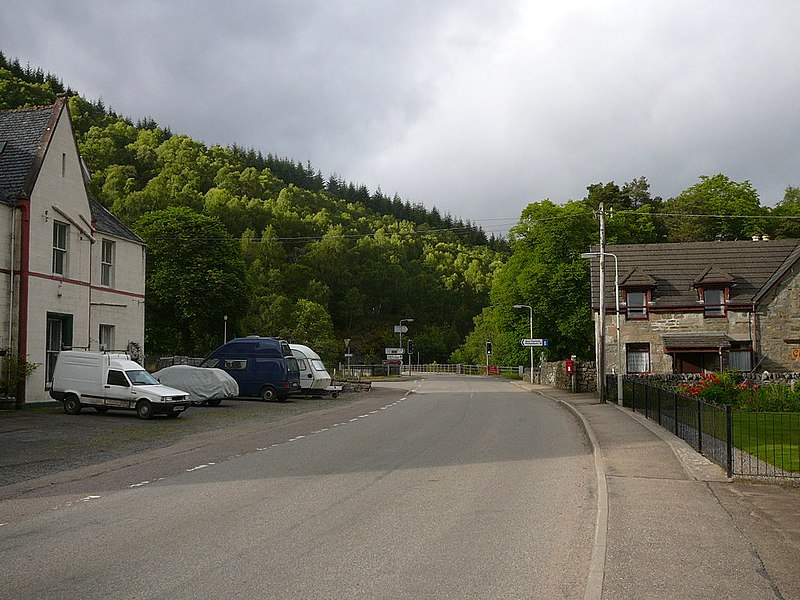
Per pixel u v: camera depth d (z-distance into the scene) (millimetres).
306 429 22422
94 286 33344
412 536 8789
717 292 45750
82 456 16047
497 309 66375
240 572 7277
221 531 9016
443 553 8031
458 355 120875
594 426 21766
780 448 16672
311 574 7211
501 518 9805
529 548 8281
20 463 15008
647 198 90625
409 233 147000
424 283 143375
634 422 22906
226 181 113875
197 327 58438
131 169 92438
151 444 18234
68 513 10148
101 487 12242
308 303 92750
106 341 34844
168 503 10789
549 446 17875
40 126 29656
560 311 59656
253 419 25922
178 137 124125
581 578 7172
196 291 57250
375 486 12164
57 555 7934
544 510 10344
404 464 14750
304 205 132500
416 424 24125
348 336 126125
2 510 10391
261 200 114062
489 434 20750
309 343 79875
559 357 62531
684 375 38156
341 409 31609
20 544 8430
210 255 58344
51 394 25219
